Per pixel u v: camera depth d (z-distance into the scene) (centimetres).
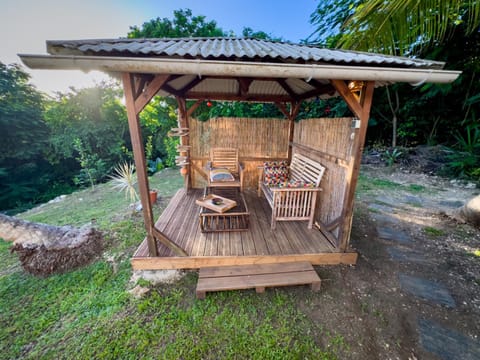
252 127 464
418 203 404
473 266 235
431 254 257
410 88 654
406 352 147
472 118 553
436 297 194
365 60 160
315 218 310
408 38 224
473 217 311
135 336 157
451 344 152
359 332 162
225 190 379
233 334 159
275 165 425
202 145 469
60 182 861
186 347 150
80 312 179
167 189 529
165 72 145
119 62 138
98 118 899
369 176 584
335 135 256
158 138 929
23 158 772
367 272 227
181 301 189
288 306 184
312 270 216
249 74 149
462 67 511
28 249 229
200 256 228
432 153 608
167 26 723
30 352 148
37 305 186
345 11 460
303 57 159
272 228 289
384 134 782
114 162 917
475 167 497
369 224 329
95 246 257
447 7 192
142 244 251
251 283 197
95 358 143
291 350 148
